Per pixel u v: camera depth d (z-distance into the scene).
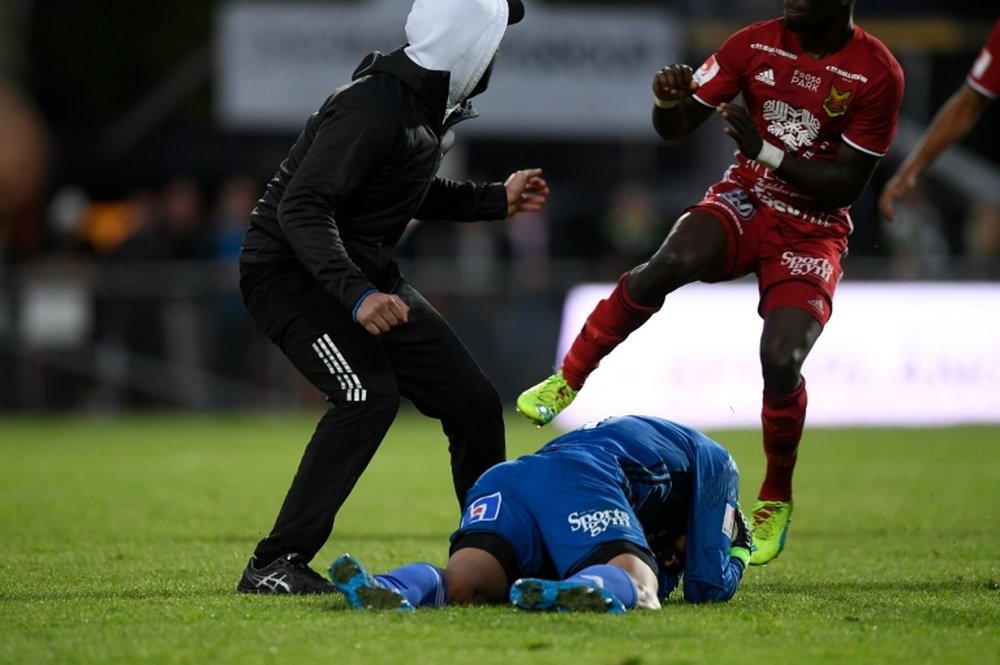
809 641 16.39
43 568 22.94
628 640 16.00
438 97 20.25
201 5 92.00
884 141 22.08
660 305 22.39
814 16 21.56
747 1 70.56
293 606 18.45
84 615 17.89
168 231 59.50
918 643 16.38
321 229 19.44
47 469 41.16
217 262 59.03
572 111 68.69
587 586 16.88
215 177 72.38
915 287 56.19
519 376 59.81
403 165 20.23
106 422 57.91
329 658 15.25
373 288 19.39
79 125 91.50
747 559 19.84
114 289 58.62
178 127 74.12
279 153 72.19
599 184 77.38
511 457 43.50
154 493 35.44
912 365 55.75
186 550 25.38
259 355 59.16
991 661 15.48
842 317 55.41
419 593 17.64
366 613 17.45
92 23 90.94
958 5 79.75
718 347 55.00
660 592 19.22
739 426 54.69
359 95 19.81
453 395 21.38
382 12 66.88
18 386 58.28
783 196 22.42
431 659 15.16
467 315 59.56
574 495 17.77
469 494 18.47
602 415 54.94
